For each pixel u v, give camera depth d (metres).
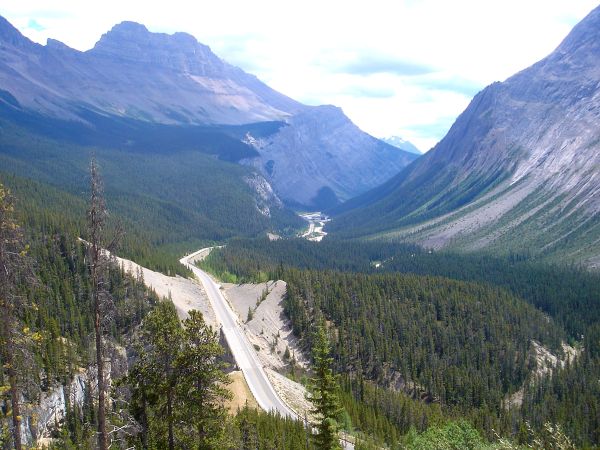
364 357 154.00
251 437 72.19
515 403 150.38
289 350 151.00
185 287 180.00
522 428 107.62
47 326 99.06
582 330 196.88
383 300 181.38
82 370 98.12
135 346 46.03
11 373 35.53
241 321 160.38
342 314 165.00
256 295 178.12
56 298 116.69
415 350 159.12
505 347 169.75
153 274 170.62
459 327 175.62
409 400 124.56
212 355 45.19
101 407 35.03
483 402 138.25
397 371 152.12
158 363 44.31
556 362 173.38
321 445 55.56
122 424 41.34
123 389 44.62
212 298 180.75
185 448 45.06
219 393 46.53
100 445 35.31
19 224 36.53
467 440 58.84
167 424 44.84
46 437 84.94
